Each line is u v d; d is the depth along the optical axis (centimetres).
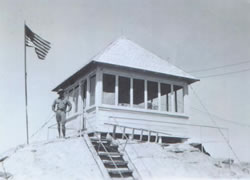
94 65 1728
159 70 1852
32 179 1086
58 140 1470
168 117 1850
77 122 1848
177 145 1705
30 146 1402
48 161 1237
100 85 1686
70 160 1260
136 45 1988
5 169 1169
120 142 1526
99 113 1655
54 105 1636
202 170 1426
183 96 1961
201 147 1845
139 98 1855
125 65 1747
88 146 1391
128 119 1728
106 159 1341
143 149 1507
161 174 1284
